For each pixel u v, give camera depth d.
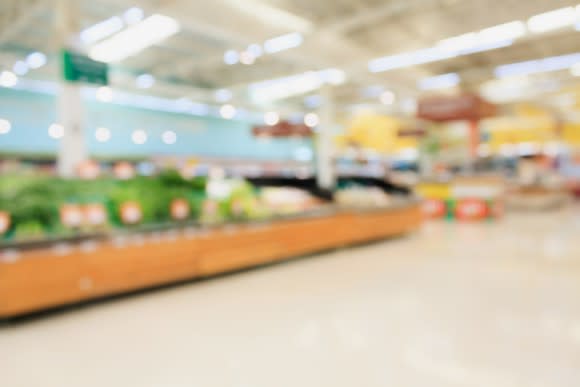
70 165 5.48
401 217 8.02
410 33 7.65
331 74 10.41
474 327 3.33
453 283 4.66
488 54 9.45
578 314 3.60
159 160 13.07
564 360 2.74
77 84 5.54
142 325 3.46
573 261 5.68
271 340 3.12
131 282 4.18
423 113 8.48
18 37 8.00
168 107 14.67
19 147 11.12
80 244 3.86
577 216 11.32
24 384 2.50
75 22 5.61
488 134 17.48
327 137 9.14
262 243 5.50
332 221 6.57
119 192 4.46
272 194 6.73
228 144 16.86
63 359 2.84
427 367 2.66
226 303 4.02
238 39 6.61
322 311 3.76
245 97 14.41
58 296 3.71
